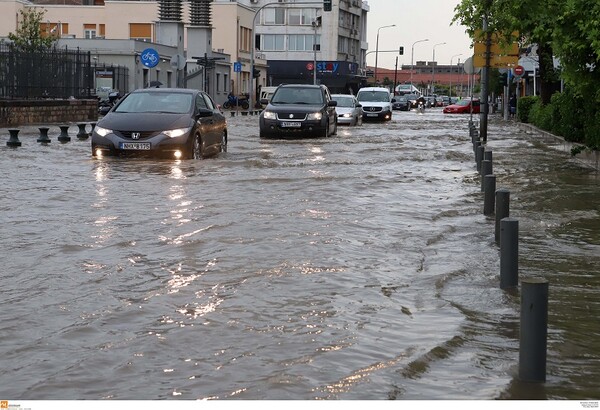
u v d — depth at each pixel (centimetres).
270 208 1254
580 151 2167
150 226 1082
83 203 1284
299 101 3231
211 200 1330
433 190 1558
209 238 1001
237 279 802
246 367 561
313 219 1159
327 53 11450
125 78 5928
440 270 873
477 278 847
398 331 653
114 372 549
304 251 938
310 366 564
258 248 946
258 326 655
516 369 577
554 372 573
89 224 1095
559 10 1769
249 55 8962
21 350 592
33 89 3819
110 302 717
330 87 10681
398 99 8650
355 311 705
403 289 789
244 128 3881
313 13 11425
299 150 2483
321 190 1482
